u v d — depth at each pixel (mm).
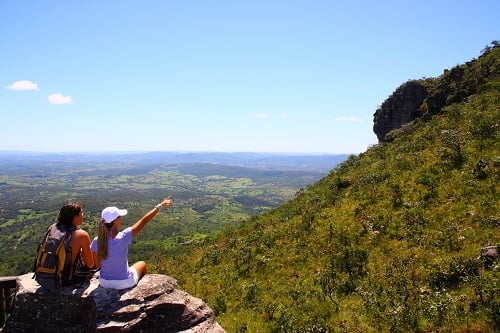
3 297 9508
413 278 16453
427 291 15000
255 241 30156
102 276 8766
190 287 26078
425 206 22266
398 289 15961
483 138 26516
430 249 18125
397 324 13633
